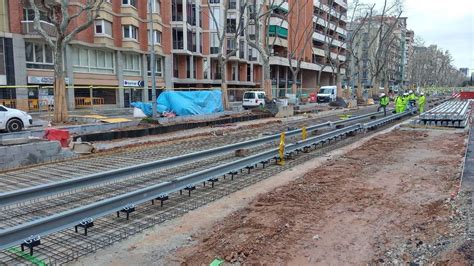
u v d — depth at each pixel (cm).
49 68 3322
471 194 761
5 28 2969
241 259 509
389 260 501
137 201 658
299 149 1271
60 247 545
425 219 644
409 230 600
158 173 974
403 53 12662
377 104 5334
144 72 4381
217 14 5481
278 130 1972
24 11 3073
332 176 957
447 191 814
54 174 987
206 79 5491
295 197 774
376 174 984
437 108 2600
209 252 530
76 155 1234
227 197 796
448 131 1919
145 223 639
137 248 549
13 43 3019
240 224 629
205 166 1058
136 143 1521
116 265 498
